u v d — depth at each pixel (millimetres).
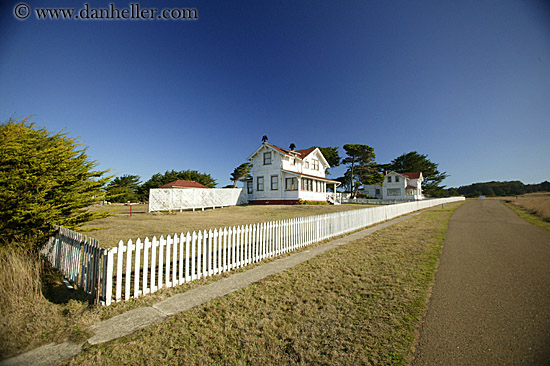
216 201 26062
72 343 3158
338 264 6773
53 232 5789
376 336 3340
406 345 3123
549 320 3646
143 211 21875
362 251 8305
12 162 5047
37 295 4176
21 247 4930
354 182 52094
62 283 5008
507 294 4602
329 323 3695
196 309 4133
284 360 2887
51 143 6137
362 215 14031
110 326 3576
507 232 11617
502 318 3736
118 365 2779
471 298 4461
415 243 9422
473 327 3506
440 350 3006
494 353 2924
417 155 68812
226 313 4000
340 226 11703
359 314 3959
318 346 3143
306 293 4805
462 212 23000
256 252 7141
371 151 48844
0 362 2768
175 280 5168
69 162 6016
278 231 7965
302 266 6617
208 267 5805
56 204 5699
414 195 50469
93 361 2832
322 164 38250
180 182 36250
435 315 3869
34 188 5207
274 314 3975
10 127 5172
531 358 2818
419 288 4973
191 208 23734
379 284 5234
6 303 3730
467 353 2936
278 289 5008
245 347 3129
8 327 3307
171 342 3223
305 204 28109
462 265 6484
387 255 7695
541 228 12734
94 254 4402
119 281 4305
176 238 5176
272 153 30250
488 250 8109
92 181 6559
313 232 9727
